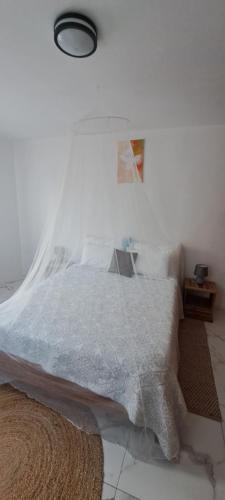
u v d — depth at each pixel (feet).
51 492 3.94
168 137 9.32
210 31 3.79
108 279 8.03
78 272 8.59
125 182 8.45
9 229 12.74
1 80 5.56
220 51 4.31
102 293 7.20
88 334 5.20
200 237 9.78
